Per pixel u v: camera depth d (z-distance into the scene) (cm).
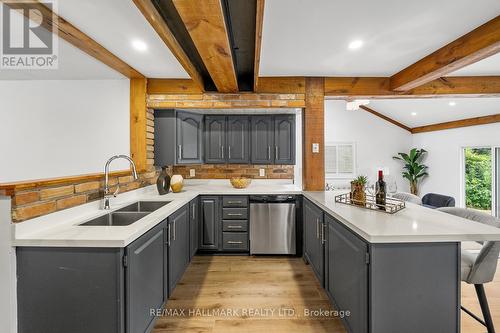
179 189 330
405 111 596
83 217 189
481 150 528
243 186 364
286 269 297
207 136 379
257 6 151
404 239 140
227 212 337
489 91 306
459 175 562
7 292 139
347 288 173
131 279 149
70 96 298
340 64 273
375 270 141
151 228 179
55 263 142
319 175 322
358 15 181
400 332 142
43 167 299
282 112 375
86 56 235
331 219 207
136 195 287
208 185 411
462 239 140
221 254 343
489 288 254
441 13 179
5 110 297
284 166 416
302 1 165
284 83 315
